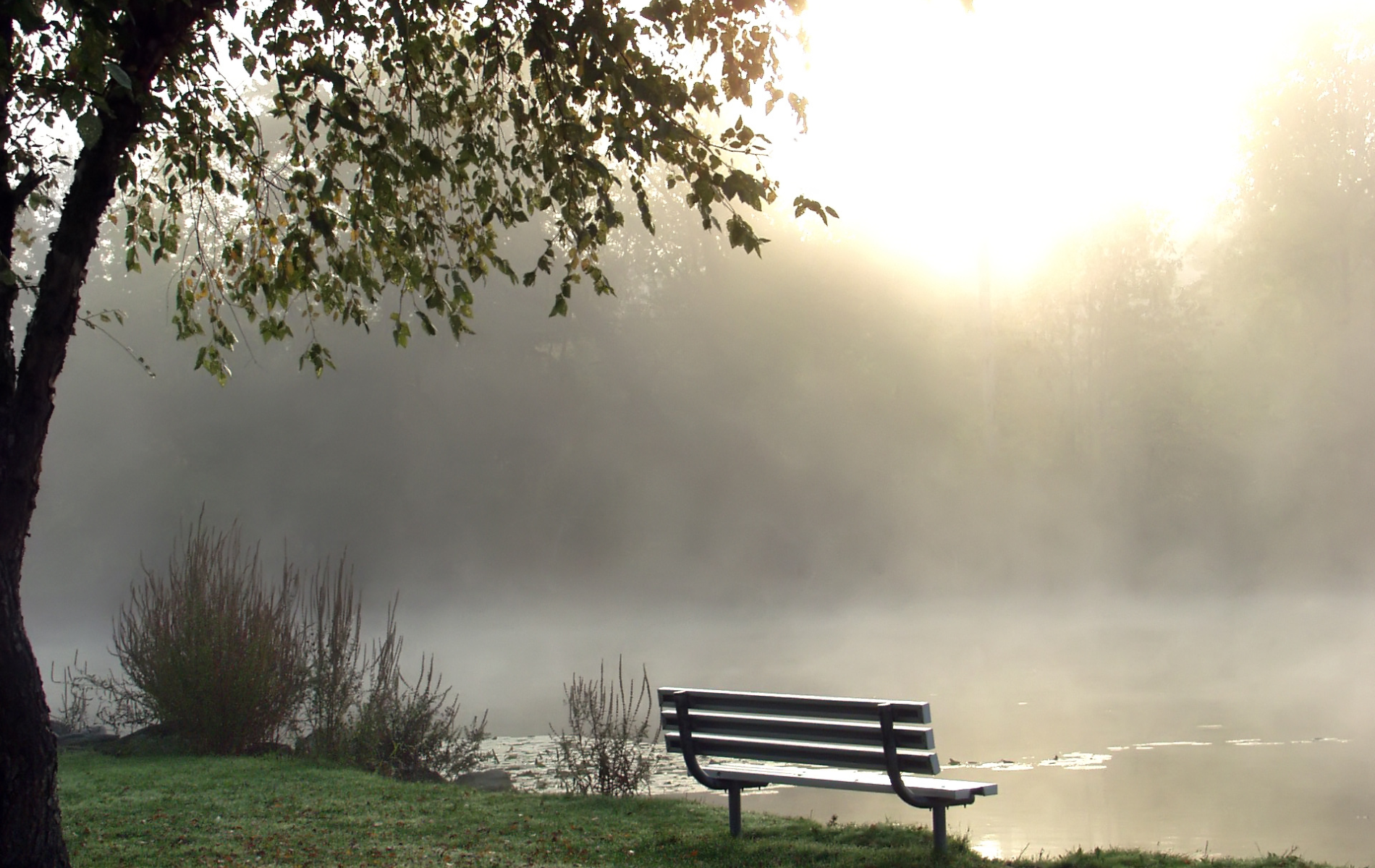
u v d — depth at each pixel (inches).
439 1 297.3
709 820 333.1
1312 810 402.0
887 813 407.5
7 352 225.1
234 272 334.3
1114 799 427.8
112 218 305.7
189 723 483.5
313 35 311.0
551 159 286.2
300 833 324.2
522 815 346.0
